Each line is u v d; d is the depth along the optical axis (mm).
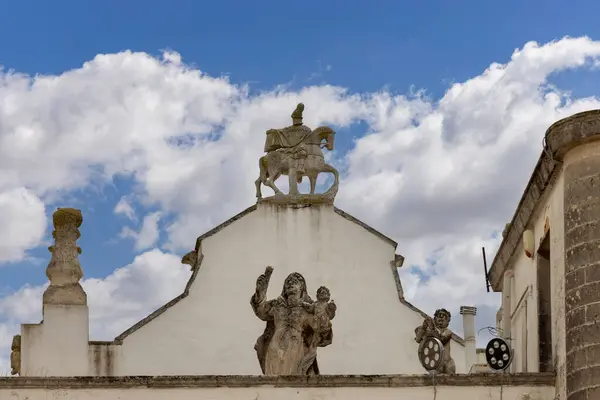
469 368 53062
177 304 53312
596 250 36938
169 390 37500
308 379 37656
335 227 54719
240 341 53312
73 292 51844
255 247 54375
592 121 37156
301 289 39312
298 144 55469
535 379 37938
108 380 37469
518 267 43250
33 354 51156
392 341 53781
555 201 38719
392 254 54688
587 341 36656
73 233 52469
